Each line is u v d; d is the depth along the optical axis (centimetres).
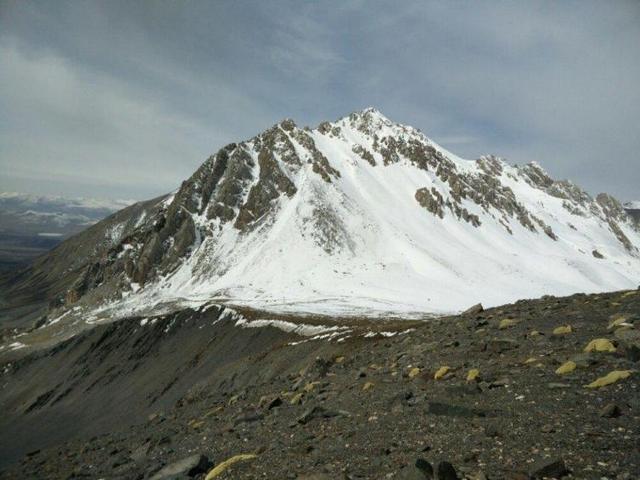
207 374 6394
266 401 1917
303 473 889
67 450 2556
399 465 813
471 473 716
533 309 2162
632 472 621
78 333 9725
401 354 1998
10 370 9319
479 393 1162
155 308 10481
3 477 2164
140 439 2120
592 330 1519
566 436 790
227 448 1300
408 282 11962
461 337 1977
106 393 7319
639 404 850
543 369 1236
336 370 2216
